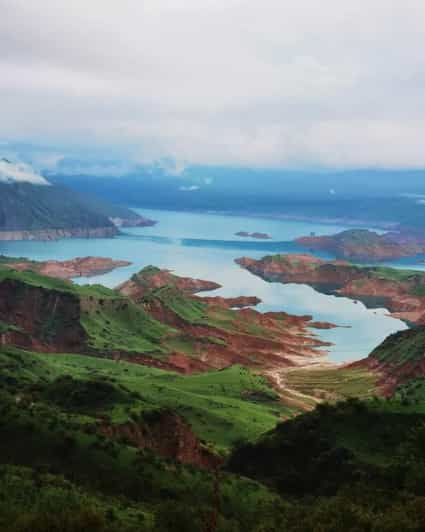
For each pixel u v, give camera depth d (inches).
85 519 3117.6
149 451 4485.7
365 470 4426.7
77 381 5876.0
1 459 4028.1
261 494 4333.2
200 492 4089.6
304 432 5049.2
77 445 4188.0
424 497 3713.1
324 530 3267.7
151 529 3294.8
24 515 3112.7
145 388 7495.1
